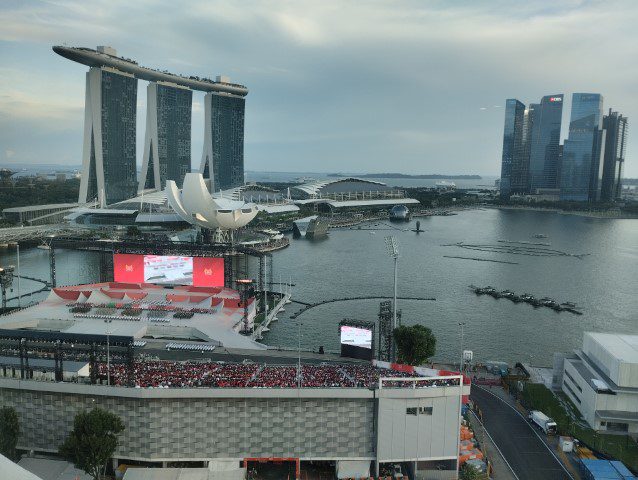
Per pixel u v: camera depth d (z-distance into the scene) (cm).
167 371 10544
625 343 12450
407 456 9444
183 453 9250
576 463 9844
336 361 13062
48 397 9344
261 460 9388
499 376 14238
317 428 9381
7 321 17000
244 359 13450
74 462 8500
